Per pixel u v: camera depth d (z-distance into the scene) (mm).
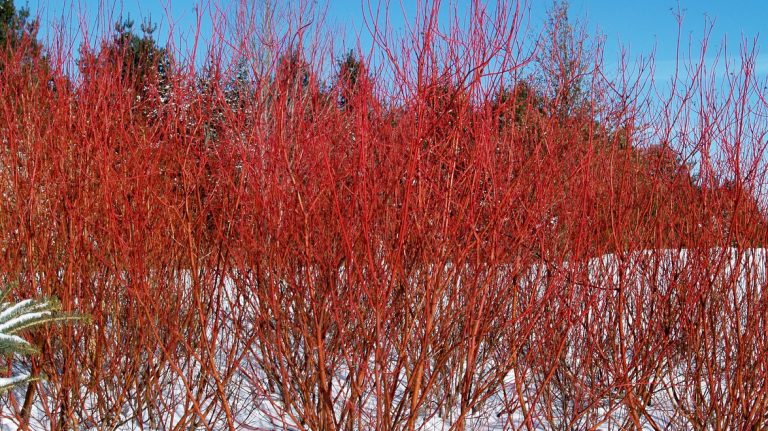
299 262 2568
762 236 2711
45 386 3107
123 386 2865
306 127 2564
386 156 2531
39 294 2729
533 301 2646
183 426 2789
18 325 2297
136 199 2617
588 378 3223
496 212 2408
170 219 2701
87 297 2793
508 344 2736
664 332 2896
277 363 3021
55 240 2779
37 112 2920
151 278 2873
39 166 2771
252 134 2559
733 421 2656
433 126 2330
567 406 3182
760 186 2713
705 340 2676
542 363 2785
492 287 2607
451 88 2393
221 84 2779
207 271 2705
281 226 2479
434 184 2473
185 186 2623
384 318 2424
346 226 2389
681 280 2838
